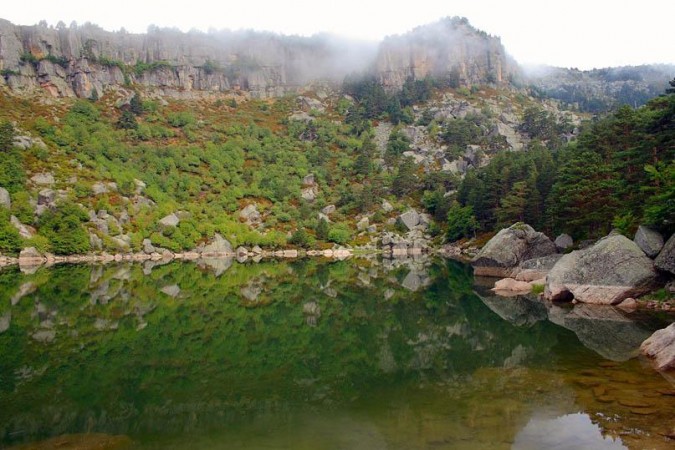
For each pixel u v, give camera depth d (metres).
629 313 31.55
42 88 183.88
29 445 12.30
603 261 36.16
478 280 56.22
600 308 33.78
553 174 73.19
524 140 183.00
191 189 129.88
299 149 183.62
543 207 71.75
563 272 39.12
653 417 13.20
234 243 116.69
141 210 110.31
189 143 164.50
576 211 53.12
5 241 86.00
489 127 189.75
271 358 21.84
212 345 24.55
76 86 191.00
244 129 190.75
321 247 122.81
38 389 17.11
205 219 119.50
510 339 25.02
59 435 12.95
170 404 15.51
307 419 14.05
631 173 46.41
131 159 132.62
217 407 15.20
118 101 188.12
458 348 23.42
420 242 120.19
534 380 17.27
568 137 180.12
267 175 151.25
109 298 41.47
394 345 24.48
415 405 15.03
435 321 31.34
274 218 129.50
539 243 58.09
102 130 146.75
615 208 47.12
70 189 102.38
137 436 12.91
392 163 170.62
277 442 12.40
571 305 35.88
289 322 31.23
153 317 32.53
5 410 14.93
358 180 160.38
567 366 19.05
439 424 13.30
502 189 90.69
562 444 11.70
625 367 18.62
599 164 52.91
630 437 11.97
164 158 139.00
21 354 22.25
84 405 15.45
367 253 119.12
